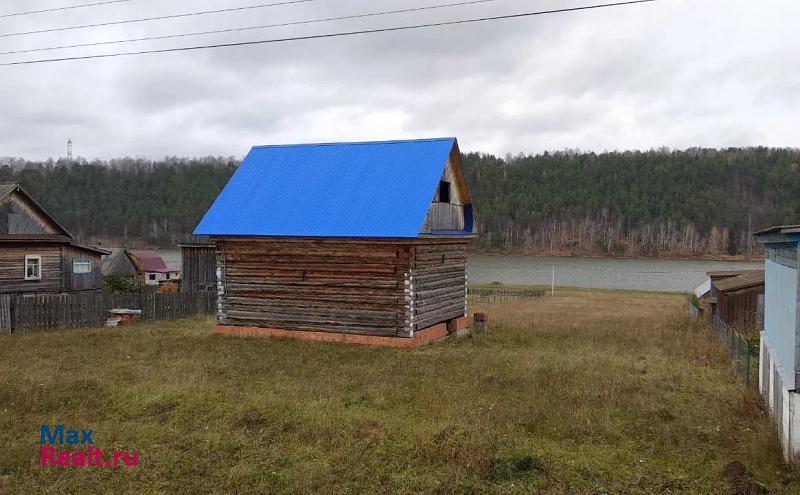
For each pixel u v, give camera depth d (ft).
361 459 32.40
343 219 71.05
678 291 215.31
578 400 43.37
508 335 78.69
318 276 71.92
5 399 43.04
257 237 73.46
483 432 35.81
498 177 610.65
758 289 83.10
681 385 49.78
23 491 28.94
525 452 33.01
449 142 78.43
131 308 92.22
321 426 36.94
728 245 434.71
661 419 39.83
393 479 30.27
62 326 82.99
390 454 33.30
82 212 446.19
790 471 30.12
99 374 51.21
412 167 76.07
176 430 36.94
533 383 48.42
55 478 30.66
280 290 73.72
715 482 29.73
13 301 77.82
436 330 74.18
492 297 176.86
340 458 32.53
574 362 57.77
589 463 31.94
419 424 37.83
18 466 31.78
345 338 70.18
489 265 376.07
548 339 75.36
